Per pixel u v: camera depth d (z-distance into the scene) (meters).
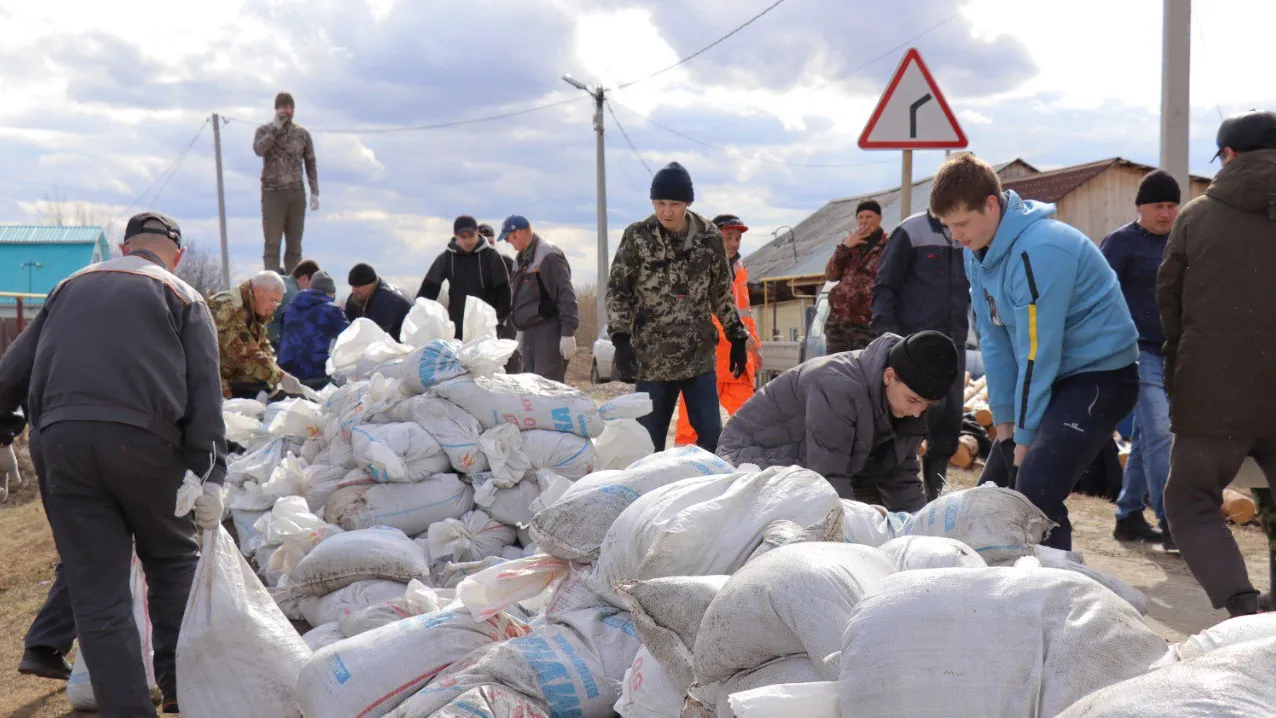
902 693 1.68
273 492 4.69
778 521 2.75
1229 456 3.77
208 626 3.21
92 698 3.91
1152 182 5.60
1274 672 1.40
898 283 6.36
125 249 3.90
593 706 2.74
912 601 1.78
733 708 1.84
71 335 3.51
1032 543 2.95
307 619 3.99
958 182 3.95
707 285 6.05
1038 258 3.86
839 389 3.78
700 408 6.11
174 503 3.63
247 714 3.19
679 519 2.77
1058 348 3.88
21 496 9.48
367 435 4.51
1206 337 3.76
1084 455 3.89
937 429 6.16
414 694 2.82
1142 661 1.68
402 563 3.88
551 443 4.61
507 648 2.81
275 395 7.16
